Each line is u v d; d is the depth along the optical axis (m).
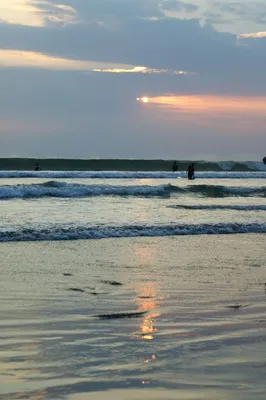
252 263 17.66
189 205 38.72
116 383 7.13
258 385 7.13
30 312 10.93
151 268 16.33
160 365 7.85
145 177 92.81
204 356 8.28
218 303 12.09
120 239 22.17
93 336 9.34
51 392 6.80
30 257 17.56
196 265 17.05
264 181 88.31
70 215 29.83
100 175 89.06
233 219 30.08
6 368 7.62
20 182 66.75
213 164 154.00
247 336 9.43
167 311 11.27
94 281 14.23
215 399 6.66
